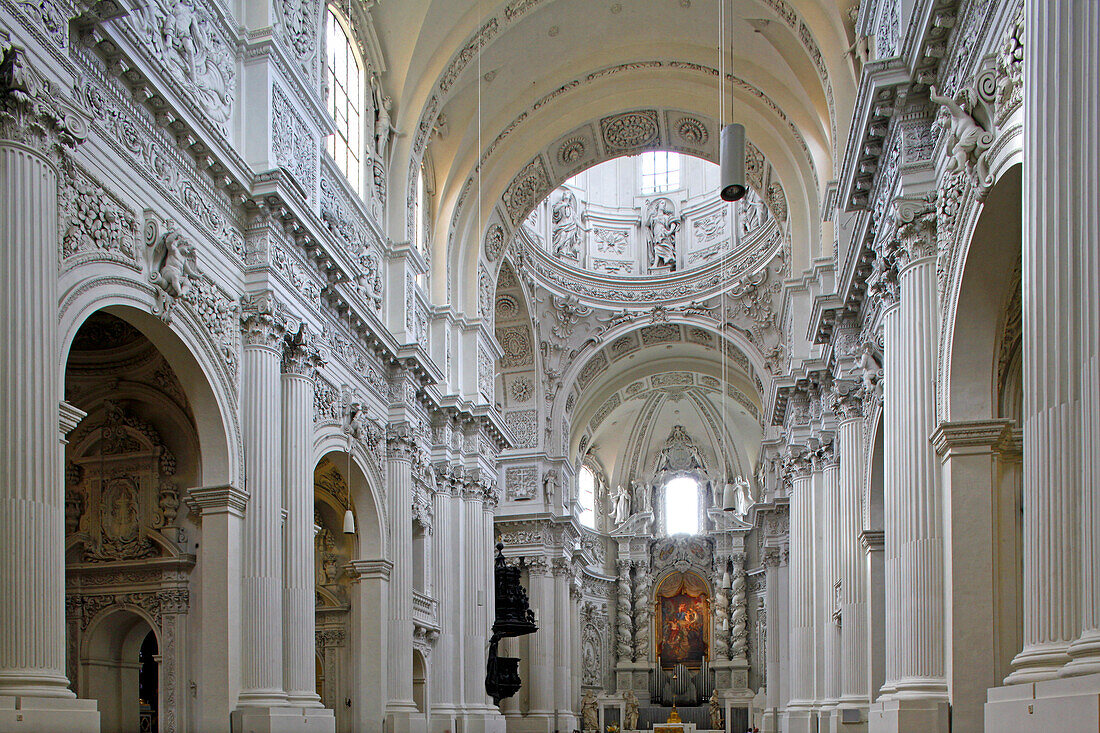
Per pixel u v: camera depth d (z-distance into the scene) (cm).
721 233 3778
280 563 1430
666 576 4884
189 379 1344
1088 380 610
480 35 2234
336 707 1948
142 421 1478
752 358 3647
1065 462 643
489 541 2603
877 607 1675
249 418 1427
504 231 2872
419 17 2114
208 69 1412
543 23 2325
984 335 1134
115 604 1431
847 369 1911
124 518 1455
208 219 1382
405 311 2148
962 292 1120
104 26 1113
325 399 1741
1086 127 633
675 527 4909
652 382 4428
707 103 2536
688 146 2753
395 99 2198
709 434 4888
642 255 3884
